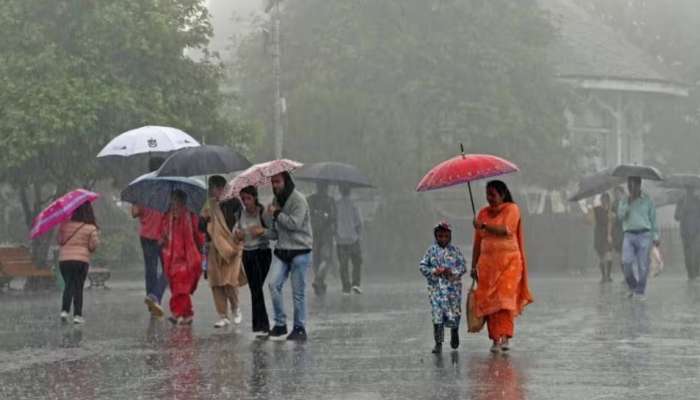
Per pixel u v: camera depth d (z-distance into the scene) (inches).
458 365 656.4
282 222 794.2
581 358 682.8
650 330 852.0
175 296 935.7
